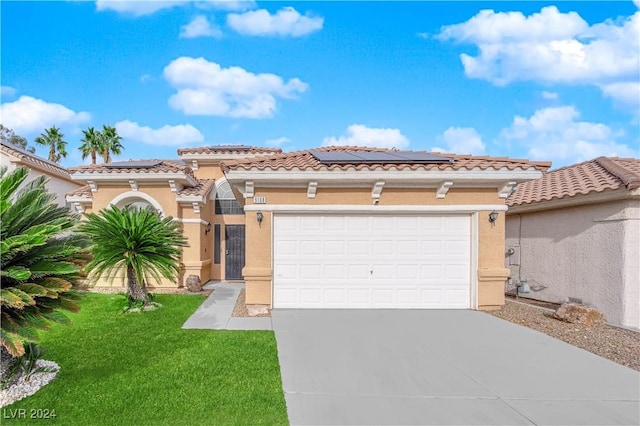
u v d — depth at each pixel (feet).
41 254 17.12
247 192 35.32
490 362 22.09
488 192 36.83
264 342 24.79
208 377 18.78
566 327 30.37
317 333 27.58
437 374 20.13
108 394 16.70
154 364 20.48
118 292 44.19
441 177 34.24
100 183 47.67
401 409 16.15
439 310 36.19
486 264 36.60
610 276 31.78
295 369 20.42
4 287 16.12
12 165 56.90
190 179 49.75
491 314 34.81
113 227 34.22
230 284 53.11
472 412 16.01
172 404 15.89
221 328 28.60
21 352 14.66
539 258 40.91
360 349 24.03
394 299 36.60
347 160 35.86
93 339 25.08
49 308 16.97
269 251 35.50
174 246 42.52
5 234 16.70
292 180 34.45
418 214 36.88
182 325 29.45
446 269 36.96
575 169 42.93
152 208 49.19
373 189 35.70
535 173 34.35
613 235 31.63
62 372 19.15
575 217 35.88
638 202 30.25
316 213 36.35
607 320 31.91
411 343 25.48
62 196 67.31
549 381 19.43
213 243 57.06
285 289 36.04
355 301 36.40
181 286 48.57
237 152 59.82
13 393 16.15
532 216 42.16
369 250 36.60
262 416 15.12
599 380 19.62
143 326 28.81
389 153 42.73
